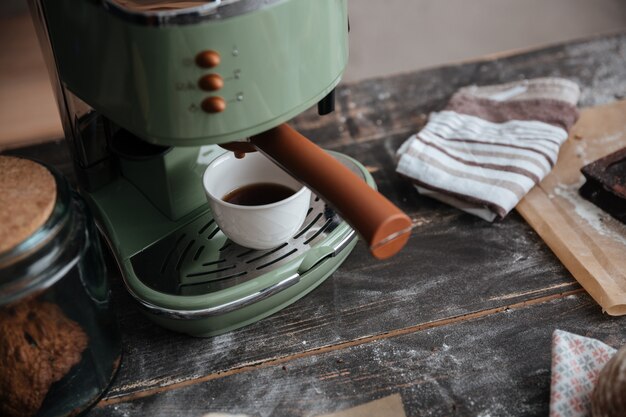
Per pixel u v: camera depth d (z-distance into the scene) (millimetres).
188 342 511
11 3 1306
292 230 504
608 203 587
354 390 474
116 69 404
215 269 503
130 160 510
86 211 444
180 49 379
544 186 627
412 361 490
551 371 460
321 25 420
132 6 377
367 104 746
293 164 419
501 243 582
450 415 454
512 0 1771
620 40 818
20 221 383
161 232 532
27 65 1121
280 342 508
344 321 521
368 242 381
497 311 525
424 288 545
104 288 459
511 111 688
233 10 376
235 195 538
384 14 1752
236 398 473
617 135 680
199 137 414
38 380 427
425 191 623
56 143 695
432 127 671
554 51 807
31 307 404
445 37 1646
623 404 384
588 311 522
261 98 411
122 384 485
